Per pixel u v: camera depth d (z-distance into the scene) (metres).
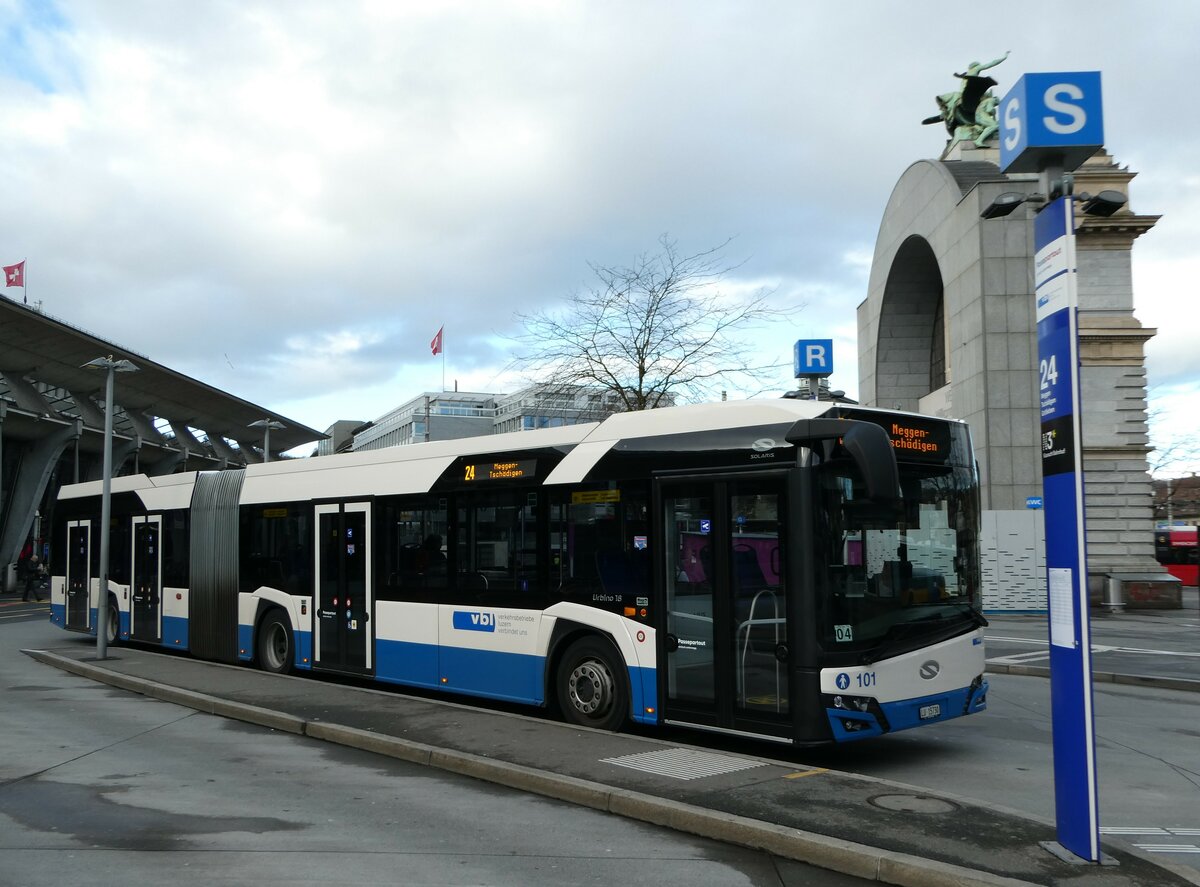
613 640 9.40
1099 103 5.52
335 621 12.92
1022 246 30.97
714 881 5.41
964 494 8.96
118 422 65.56
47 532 64.19
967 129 38.59
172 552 16.66
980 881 5.00
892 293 41.09
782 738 7.88
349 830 6.46
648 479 9.18
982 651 8.78
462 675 10.99
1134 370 33.44
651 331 23.72
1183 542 46.78
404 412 97.69
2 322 45.91
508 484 10.65
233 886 5.37
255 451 93.56
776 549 8.09
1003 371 30.69
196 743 9.52
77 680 14.43
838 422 7.78
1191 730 10.71
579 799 7.04
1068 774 5.38
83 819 6.77
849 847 5.54
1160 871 5.11
